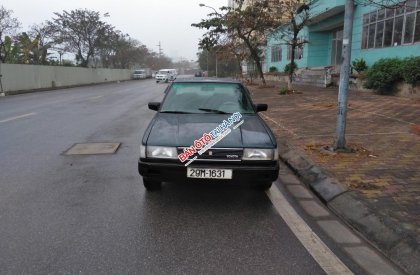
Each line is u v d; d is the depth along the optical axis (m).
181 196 4.72
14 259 3.18
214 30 25.84
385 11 17.81
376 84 15.75
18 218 4.03
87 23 47.28
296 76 28.86
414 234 3.41
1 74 25.77
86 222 3.93
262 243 3.51
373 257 3.27
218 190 4.93
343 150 6.46
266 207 4.41
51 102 17.88
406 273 3.01
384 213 3.90
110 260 3.17
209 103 5.69
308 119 10.49
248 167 4.20
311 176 5.37
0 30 31.75
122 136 8.79
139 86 36.47
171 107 5.62
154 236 3.62
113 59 64.00
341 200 4.42
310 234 3.71
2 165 6.19
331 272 3.02
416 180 4.96
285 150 7.00
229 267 3.08
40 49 39.81
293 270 3.05
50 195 4.75
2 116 12.38
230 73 60.28
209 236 3.64
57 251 3.32
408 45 16.03
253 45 26.41
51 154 6.95
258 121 5.12
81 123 10.83
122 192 4.86
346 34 6.02
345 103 6.35
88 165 6.17
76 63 48.88
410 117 10.01
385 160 5.94
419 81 13.76
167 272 3.00
